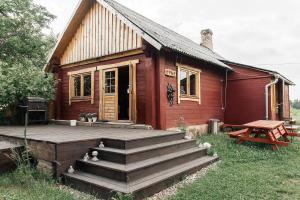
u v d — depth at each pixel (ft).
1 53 44.88
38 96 37.29
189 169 17.63
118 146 17.30
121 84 43.52
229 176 17.02
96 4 35.17
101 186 13.44
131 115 30.32
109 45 32.94
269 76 41.04
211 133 38.17
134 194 12.84
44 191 13.50
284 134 31.83
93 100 35.37
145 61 29.60
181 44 35.73
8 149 17.31
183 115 33.09
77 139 17.04
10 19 44.09
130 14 36.11
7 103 33.83
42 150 16.63
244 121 43.16
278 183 15.69
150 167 15.72
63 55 40.32
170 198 13.39
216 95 42.70
